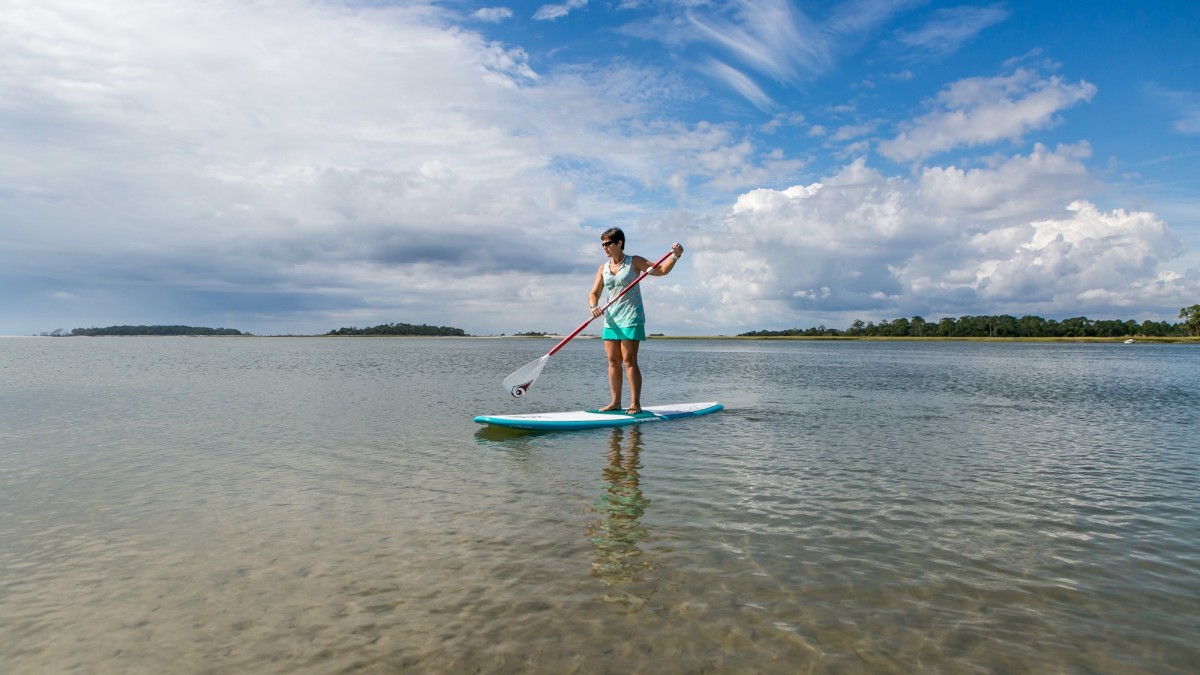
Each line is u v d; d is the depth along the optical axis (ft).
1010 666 8.94
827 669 8.80
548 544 13.69
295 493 17.84
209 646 9.39
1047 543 14.01
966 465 21.97
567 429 29.19
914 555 13.20
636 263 31.32
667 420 32.63
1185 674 8.77
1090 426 31.86
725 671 8.72
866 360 126.21
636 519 15.47
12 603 10.81
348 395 45.21
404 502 16.94
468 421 31.99
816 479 19.71
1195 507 16.92
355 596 11.07
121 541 13.85
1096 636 9.83
